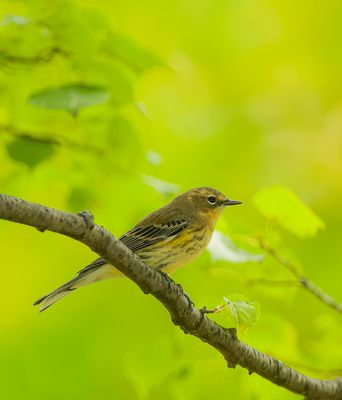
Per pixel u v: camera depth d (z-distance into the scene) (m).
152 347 9.90
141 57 9.40
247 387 10.46
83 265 15.68
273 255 10.37
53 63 9.34
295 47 16.41
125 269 8.24
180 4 16.08
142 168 10.44
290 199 10.05
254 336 10.05
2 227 11.86
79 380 14.28
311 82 16.55
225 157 15.95
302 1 16.28
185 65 16.23
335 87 16.52
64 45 9.05
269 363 9.42
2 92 9.59
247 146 16.09
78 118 9.75
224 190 15.77
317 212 15.75
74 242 15.72
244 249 10.55
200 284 12.88
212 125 16.06
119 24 16.06
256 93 16.42
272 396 10.42
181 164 15.72
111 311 14.95
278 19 16.34
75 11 8.95
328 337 10.47
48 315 15.08
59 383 14.28
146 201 10.59
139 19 16.11
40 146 9.35
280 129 16.61
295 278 10.48
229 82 16.38
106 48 9.32
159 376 9.94
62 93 8.14
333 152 16.23
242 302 8.16
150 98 16.06
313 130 16.39
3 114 9.80
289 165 16.12
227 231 10.63
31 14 9.02
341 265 15.02
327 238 15.35
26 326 15.04
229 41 16.30
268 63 16.42
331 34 16.31
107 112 9.71
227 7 16.19
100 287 15.14
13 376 14.35
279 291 10.60
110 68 9.27
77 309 15.04
